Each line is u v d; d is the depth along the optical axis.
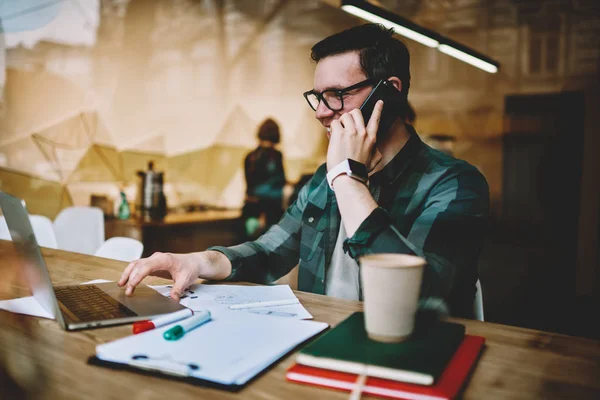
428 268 1.02
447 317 1.01
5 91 4.48
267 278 1.48
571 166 5.25
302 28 5.80
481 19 5.60
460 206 1.20
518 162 5.64
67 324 0.91
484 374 0.71
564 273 4.77
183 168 5.53
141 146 5.22
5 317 0.98
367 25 1.32
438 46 3.51
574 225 5.22
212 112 5.66
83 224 2.65
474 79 5.75
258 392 0.66
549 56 5.34
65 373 0.72
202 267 1.22
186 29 5.42
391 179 1.35
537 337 0.88
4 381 0.69
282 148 5.93
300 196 1.58
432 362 0.67
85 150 4.91
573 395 0.65
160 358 0.73
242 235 4.84
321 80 1.33
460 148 5.90
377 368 0.65
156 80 5.27
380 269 0.71
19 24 4.52
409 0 5.59
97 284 1.21
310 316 0.99
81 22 4.81
